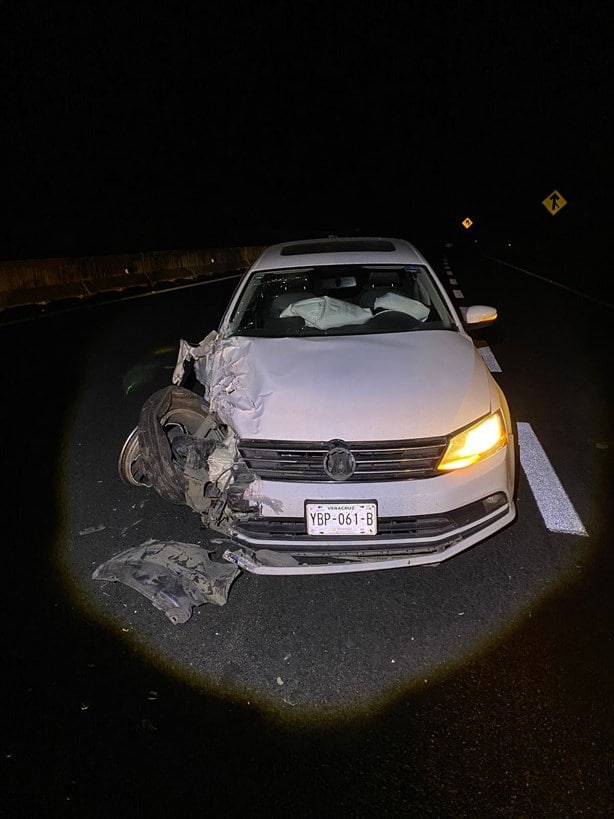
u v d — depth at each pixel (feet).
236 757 7.25
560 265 74.54
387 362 11.49
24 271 44.55
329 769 7.07
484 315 14.66
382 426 9.80
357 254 15.57
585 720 7.61
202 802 6.71
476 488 9.88
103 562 11.18
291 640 9.19
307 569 9.64
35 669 8.66
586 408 19.45
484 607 9.83
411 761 7.15
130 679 8.48
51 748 7.39
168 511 12.96
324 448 9.71
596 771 6.95
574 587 10.26
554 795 6.69
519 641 9.04
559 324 35.17
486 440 10.16
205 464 10.79
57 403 20.39
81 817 6.57
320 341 12.55
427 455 9.75
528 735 7.43
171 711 7.93
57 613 9.85
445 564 11.02
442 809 6.58
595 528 12.12
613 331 32.48
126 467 12.74
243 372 11.47
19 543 11.90
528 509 12.94
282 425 9.94
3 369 24.82
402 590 10.32
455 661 8.69
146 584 10.07
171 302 46.19
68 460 15.78
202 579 10.25
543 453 15.92
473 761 7.13
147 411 11.23
